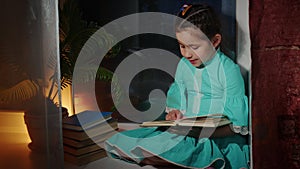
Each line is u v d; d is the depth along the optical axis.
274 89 0.59
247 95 0.80
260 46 0.60
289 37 0.57
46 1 0.49
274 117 0.60
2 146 0.48
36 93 0.49
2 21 0.47
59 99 0.52
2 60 0.47
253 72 0.62
